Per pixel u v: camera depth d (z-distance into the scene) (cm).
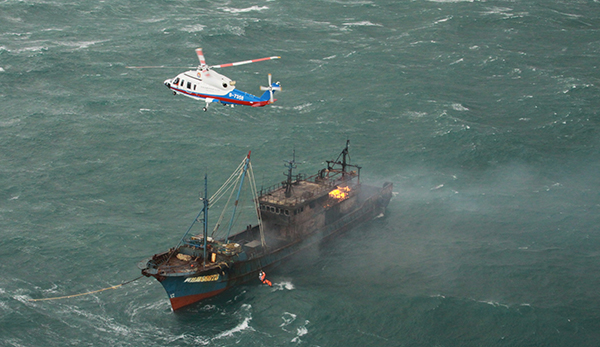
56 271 9081
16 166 12344
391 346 7594
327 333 7831
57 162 12575
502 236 10288
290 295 8606
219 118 14925
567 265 9338
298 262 9538
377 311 8250
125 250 9700
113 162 12694
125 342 7638
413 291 8688
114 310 8275
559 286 8788
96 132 13888
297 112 15462
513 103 16038
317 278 9094
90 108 15050
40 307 8231
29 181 11800
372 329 7906
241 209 11131
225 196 11550
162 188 11806
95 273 9094
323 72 18125
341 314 8188
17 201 11081
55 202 11112
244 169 9000
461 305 8350
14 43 18888
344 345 7619
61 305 8312
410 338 7738
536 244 9994
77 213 10781
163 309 8338
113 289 8738
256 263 8931
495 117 15238
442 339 7712
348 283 8944
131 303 8444
